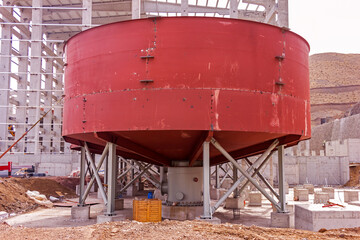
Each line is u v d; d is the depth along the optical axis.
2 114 55.69
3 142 54.97
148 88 14.62
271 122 15.36
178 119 14.28
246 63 15.09
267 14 39.41
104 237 11.27
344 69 172.38
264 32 15.78
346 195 31.92
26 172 47.12
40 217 22.27
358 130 73.88
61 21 67.12
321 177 55.66
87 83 16.11
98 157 50.16
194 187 20.53
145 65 14.80
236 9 35.06
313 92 158.38
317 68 177.25
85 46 16.47
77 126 16.38
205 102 14.38
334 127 85.69
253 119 14.89
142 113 14.55
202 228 12.47
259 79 15.30
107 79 15.45
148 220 16.36
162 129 14.28
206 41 14.72
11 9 58.22
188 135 15.38
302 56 17.80
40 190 34.00
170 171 21.25
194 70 14.50
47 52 67.50
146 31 14.99
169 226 12.86
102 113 15.37
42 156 52.09
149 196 18.91
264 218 21.91
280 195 17.98
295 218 17.17
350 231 13.91
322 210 15.26
